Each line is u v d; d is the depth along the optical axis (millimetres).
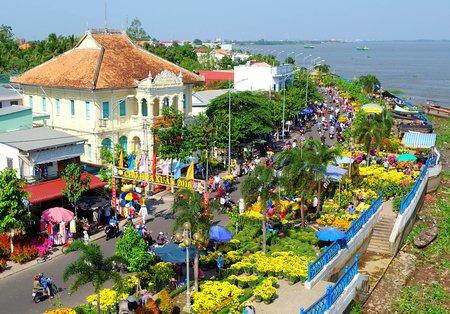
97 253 25969
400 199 51000
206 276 35188
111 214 46969
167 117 55281
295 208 48750
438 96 174750
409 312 36219
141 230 40469
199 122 58938
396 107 102438
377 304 37125
